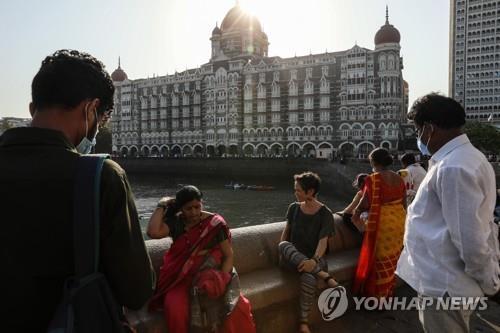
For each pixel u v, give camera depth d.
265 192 52.44
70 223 1.38
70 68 1.58
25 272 1.36
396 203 4.50
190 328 2.88
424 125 2.61
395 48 64.38
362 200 4.73
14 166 1.42
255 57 81.94
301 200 4.11
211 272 2.93
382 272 4.39
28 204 1.38
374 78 65.69
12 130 1.50
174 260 3.08
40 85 1.56
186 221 3.16
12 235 1.36
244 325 3.00
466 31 88.06
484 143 55.31
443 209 2.31
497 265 2.34
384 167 4.57
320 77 70.62
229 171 70.44
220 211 38.41
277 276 4.00
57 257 1.38
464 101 88.25
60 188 1.39
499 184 36.66
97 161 1.46
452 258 2.36
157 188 61.00
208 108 83.25
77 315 1.33
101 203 1.42
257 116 77.50
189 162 75.81
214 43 94.06
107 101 1.72
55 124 1.56
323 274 3.82
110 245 1.43
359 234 5.43
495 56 84.81
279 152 75.19
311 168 59.56
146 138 93.31
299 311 3.89
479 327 4.05
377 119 65.44
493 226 2.41
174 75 88.81
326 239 3.98
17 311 1.36
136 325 2.87
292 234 4.10
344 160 53.28
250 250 4.22
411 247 2.58
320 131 70.69
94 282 1.37
